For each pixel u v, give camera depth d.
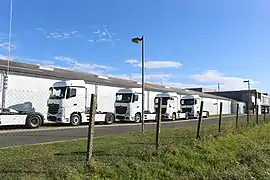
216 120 32.88
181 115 36.88
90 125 8.16
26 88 27.72
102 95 36.50
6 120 19.27
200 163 10.34
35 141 13.01
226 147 12.80
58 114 23.39
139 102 30.20
